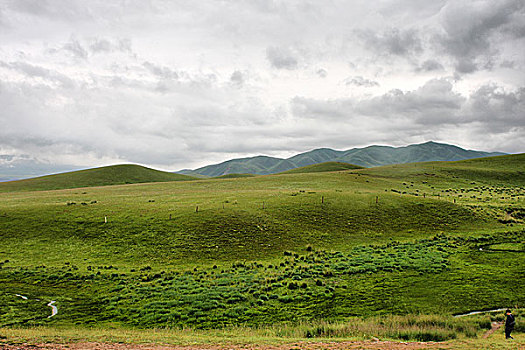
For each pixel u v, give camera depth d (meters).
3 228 49.12
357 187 88.25
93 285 32.00
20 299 28.09
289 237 47.81
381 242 47.91
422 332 19.69
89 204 63.06
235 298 27.78
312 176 110.25
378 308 25.88
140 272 35.56
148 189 92.06
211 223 50.44
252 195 70.38
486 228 55.06
